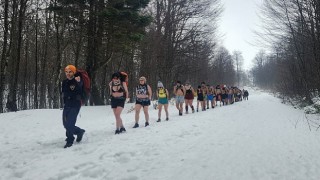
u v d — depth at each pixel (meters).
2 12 18.95
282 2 20.02
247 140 7.75
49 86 31.80
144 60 30.55
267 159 5.89
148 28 29.73
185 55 32.69
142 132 8.72
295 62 26.31
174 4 30.56
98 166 5.17
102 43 21.42
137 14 19.95
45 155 6.10
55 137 8.45
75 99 7.01
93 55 20.94
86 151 6.28
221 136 8.25
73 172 4.88
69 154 6.10
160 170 5.03
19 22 18.66
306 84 21.00
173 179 4.59
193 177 4.70
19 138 8.43
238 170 5.11
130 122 11.62
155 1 30.41
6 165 5.50
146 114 10.34
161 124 10.66
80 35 20.86
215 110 17.45
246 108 19.73
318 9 16.69
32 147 7.00
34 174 4.85
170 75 31.92
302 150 6.80
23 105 30.66
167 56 30.95
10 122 11.16
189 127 9.75
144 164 5.38
